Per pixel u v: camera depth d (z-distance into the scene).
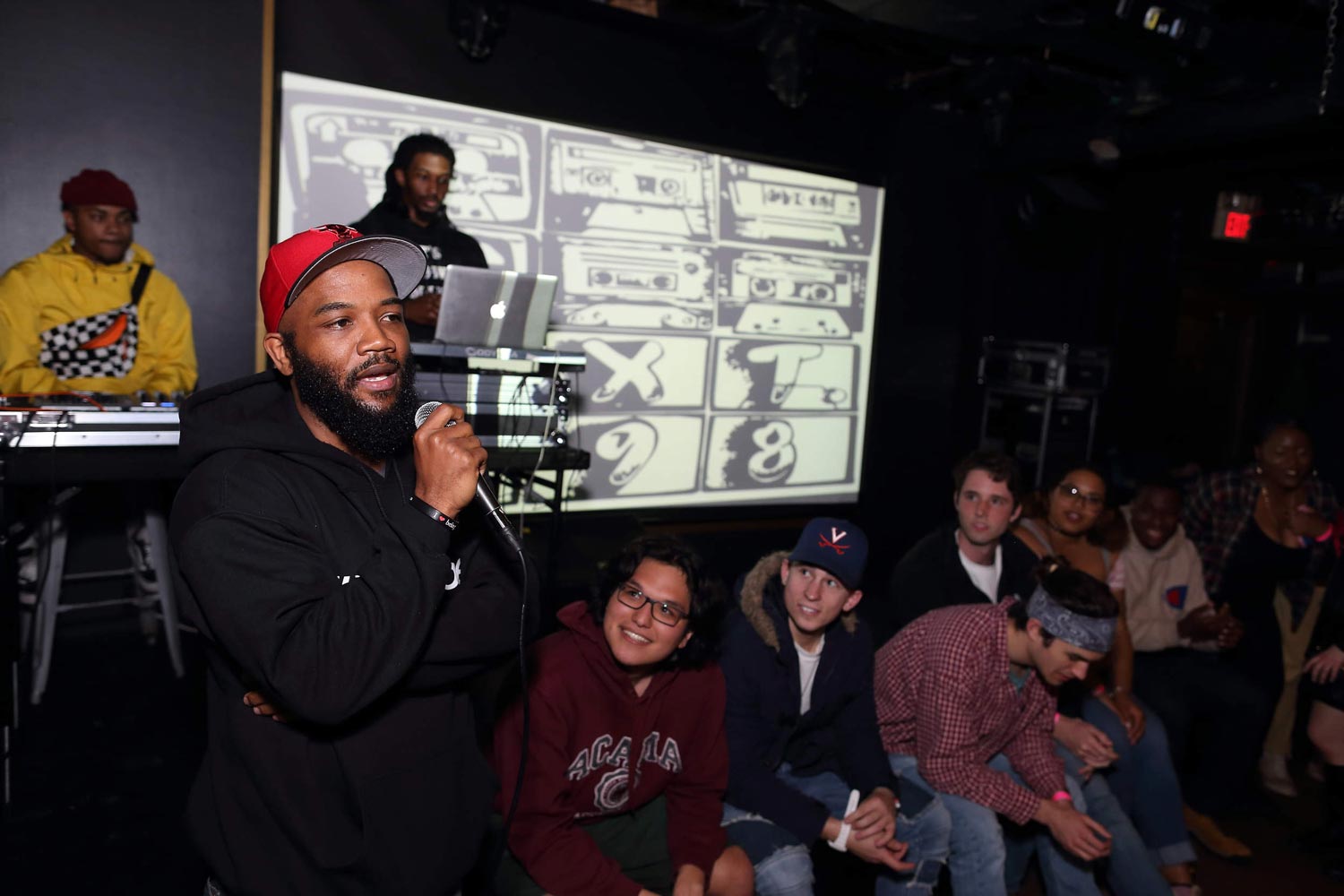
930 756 1.99
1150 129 3.78
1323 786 3.05
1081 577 1.93
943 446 4.76
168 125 2.91
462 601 1.05
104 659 2.89
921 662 2.06
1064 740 2.19
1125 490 4.05
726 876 1.74
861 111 4.25
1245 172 4.50
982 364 4.77
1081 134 4.00
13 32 2.69
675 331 3.86
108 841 2.02
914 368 4.61
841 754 2.07
